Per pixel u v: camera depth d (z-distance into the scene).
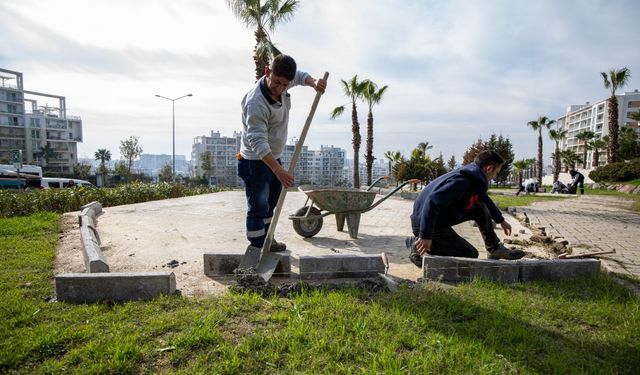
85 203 9.23
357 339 1.98
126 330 2.07
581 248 4.58
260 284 2.81
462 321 2.27
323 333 2.04
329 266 3.23
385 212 8.76
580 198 15.92
